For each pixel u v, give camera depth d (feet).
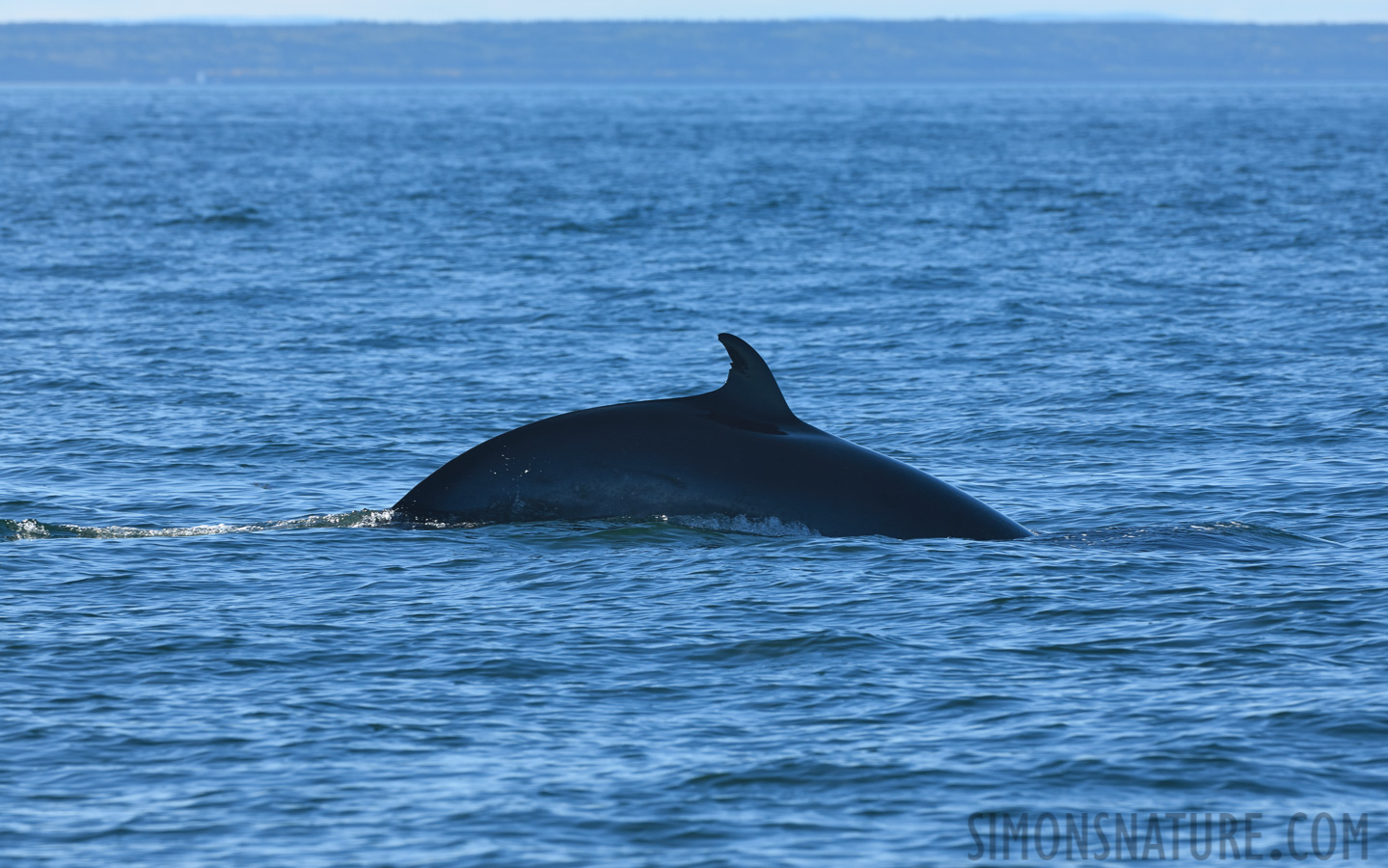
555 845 110.42
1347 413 295.89
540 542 190.49
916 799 117.80
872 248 638.94
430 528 198.39
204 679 144.15
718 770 123.24
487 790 119.44
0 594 171.32
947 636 157.07
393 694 140.56
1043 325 422.00
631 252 630.33
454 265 581.94
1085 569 181.68
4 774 122.31
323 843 110.63
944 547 189.67
